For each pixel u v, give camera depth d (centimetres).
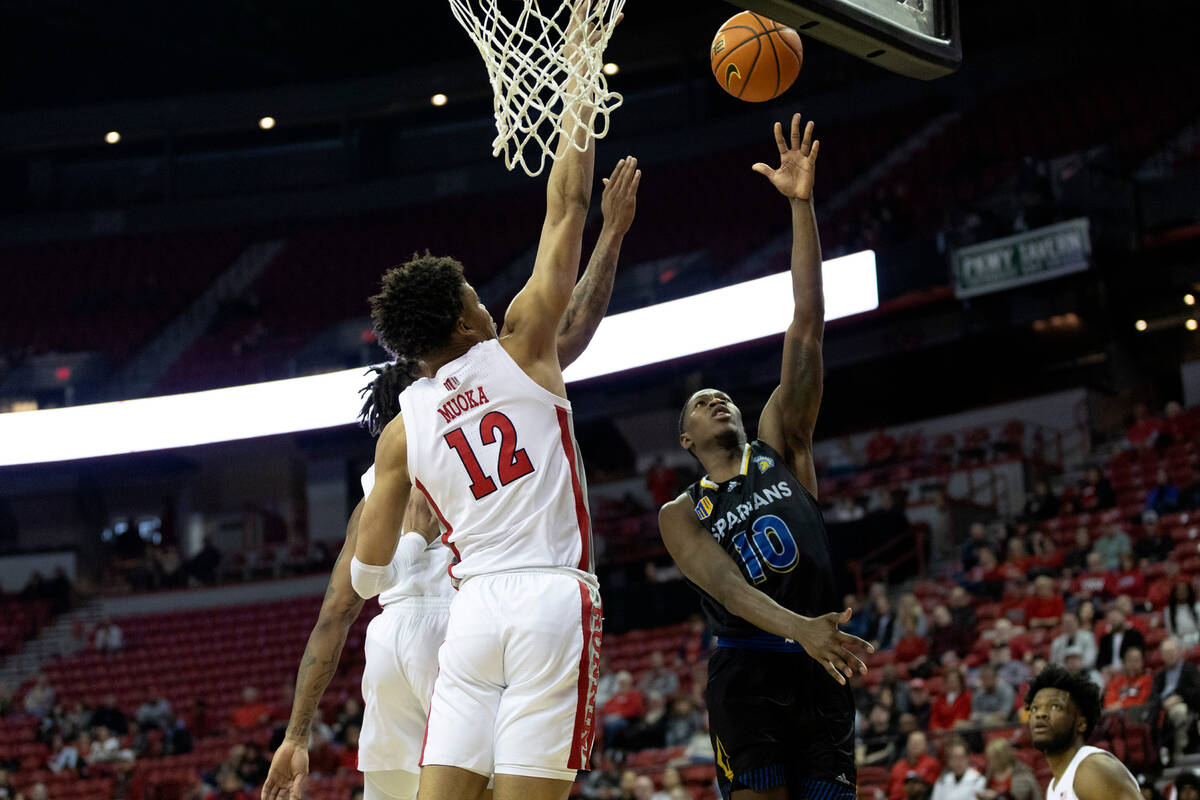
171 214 2386
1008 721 971
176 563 2109
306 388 1611
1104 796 361
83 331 2216
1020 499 1642
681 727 1169
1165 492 1357
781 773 294
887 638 1252
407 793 308
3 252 2372
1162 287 1670
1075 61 2022
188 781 1429
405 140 2491
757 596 282
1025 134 1953
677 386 2027
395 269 268
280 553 2152
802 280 328
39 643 1997
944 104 2102
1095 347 1823
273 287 2264
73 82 2447
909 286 1664
